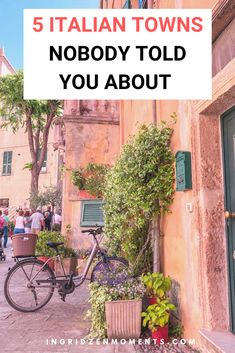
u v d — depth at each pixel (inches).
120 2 312.3
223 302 123.3
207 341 115.4
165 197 163.2
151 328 137.9
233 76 106.3
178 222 151.7
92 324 149.0
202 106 130.0
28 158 929.5
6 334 148.8
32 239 195.2
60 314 178.9
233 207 122.9
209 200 128.2
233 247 121.3
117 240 210.4
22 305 183.8
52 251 275.7
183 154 139.6
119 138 332.2
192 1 141.6
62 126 466.9
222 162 130.5
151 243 183.2
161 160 166.6
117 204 199.5
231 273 122.0
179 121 155.3
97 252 197.5
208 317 122.3
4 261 396.5
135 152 173.3
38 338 143.9
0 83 642.2
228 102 122.4
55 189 665.0
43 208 718.5
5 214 569.9
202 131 132.5
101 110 335.0
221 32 118.8
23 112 676.1
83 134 330.3
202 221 128.2
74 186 319.9
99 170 315.9
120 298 145.5
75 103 331.0
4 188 939.3
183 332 141.9
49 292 187.8
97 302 146.1
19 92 642.8
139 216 177.5
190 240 136.5
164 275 169.2
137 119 249.0
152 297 150.3
